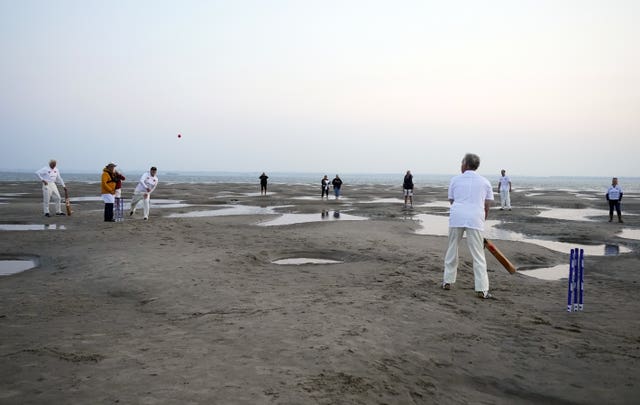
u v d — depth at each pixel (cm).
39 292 635
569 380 379
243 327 470
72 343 412
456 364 403
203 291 640
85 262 840
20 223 1486
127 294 630
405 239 1257
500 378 380
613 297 690
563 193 5275
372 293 645
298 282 720
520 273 890
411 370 379
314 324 484
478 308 589
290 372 351
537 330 507
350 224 1614
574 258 599
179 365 359
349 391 324
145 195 1517
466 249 1112
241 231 1338
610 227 1719
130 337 434
